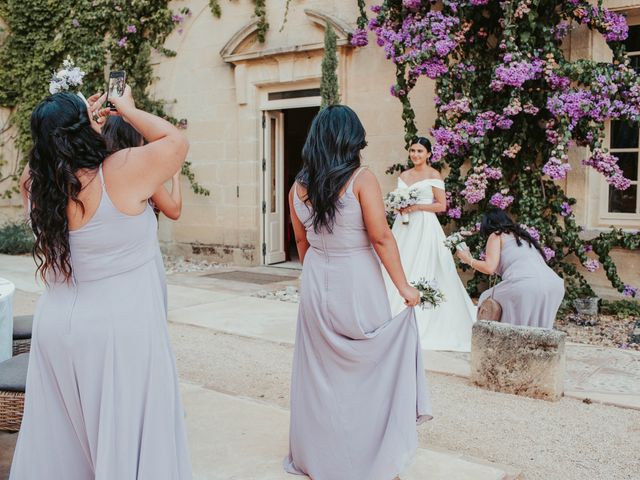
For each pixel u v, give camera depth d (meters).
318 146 2.56
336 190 2.52
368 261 2.63
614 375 4.48
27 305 6.84
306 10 8.75
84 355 2.00
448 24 7.00
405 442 2.55
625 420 3.67
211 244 10.28
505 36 6.67
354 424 2.61
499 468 2.89
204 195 10.30
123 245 2.03
